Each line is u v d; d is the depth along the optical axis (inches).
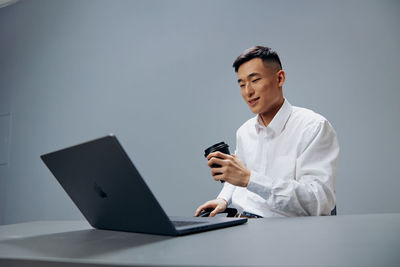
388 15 81.1
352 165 80.4
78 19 128.0
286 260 13.4
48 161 25.5
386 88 79.4
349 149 81.2
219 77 99.3
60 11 132.4
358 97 81.9
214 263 12.7
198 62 103.2
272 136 61.4
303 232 22.3
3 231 29.1
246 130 68.7
